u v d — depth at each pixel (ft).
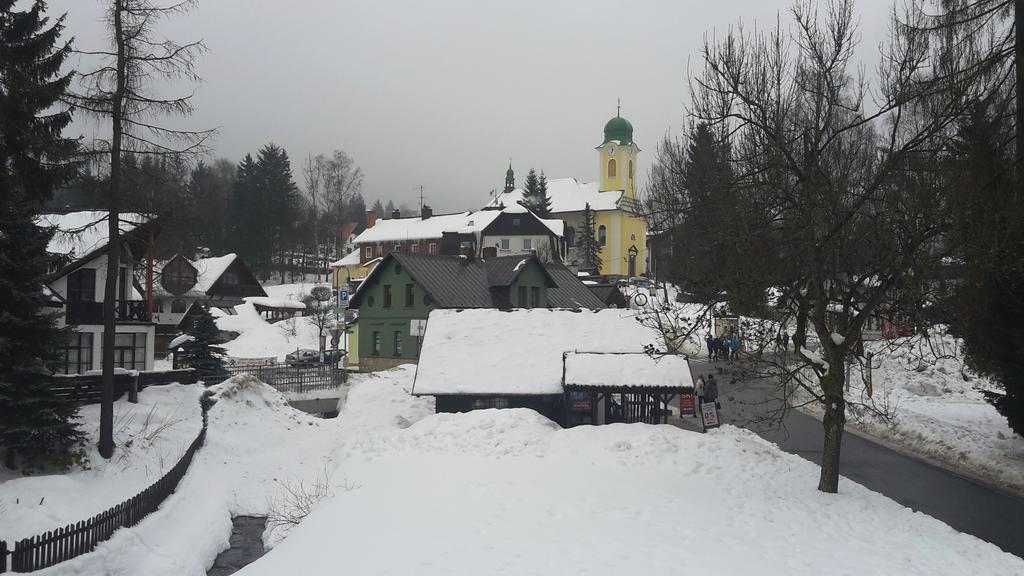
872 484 64.08
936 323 64.34
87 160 67.51
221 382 115.34
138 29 67.36
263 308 256.52
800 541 43.86
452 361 95.61
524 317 106.63
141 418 86.07
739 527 46.73
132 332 108.47
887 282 54.54
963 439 78.48
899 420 90.12
